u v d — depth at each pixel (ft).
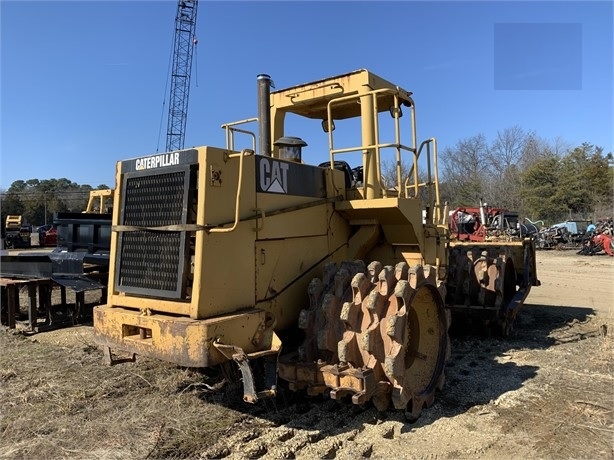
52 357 19.60
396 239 16.99
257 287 13.26
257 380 14.34
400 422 13.46
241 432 12.59
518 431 12.98
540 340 22.63
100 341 13.12
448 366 18.60
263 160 13.67
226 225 12.35
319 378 12.42
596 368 18.28
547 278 46.60
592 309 30.63
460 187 160.76
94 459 11.23
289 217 14.40
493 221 65.36
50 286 25.73
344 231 16.79
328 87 17.80
